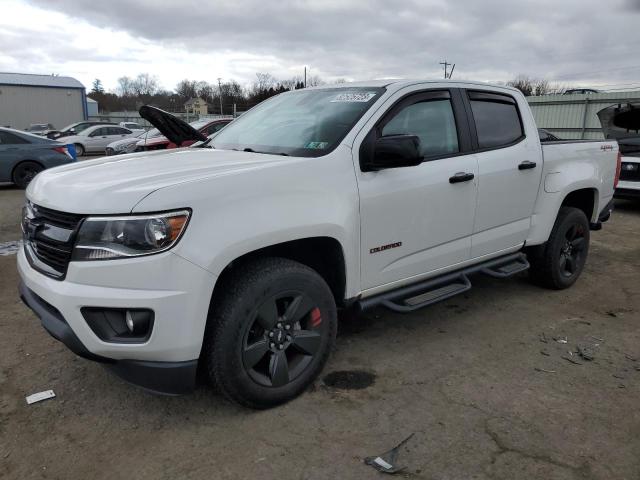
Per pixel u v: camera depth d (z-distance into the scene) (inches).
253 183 111.4
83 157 921.5
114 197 100.3
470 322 174.4
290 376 122.8
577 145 198.5
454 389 131.6
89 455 106.2
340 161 127.0
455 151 155.5
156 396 127.0
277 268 115.8
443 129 153.6
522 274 225.9
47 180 119.1
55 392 128.7
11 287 201.2
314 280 122.2
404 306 141.9
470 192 155.5
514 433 113.4
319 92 160.1
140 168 120.4
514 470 101.9
